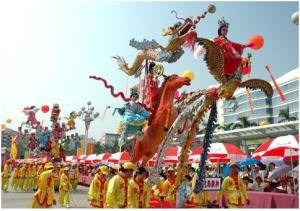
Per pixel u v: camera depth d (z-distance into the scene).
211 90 8.27
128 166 6.68
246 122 49.34
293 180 11.86
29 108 28.42
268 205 9.83
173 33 8.52
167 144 8.34
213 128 8.62
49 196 9.16
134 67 10.97
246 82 8.77
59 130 21.38
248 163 15.90
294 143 10.75
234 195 9.23
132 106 10.67
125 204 6.55
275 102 61.56
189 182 9.42
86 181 26.89
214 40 8.41
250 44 8.48
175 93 10.36
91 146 36.50
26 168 20.86
